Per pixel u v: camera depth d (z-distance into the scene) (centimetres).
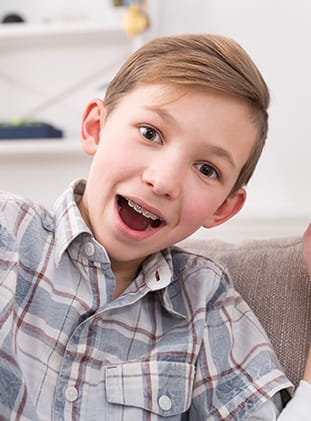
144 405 88
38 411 82
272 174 233
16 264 84
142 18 228
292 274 108
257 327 99
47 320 86
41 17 246
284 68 230
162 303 96
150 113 84
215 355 95
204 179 86
